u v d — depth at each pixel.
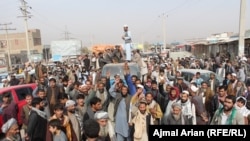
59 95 7.09
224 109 4.84
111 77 10.38
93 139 3.15
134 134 5.36
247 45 21.83
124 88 5.90
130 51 15.41
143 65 14.01
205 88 7.40
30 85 9.80
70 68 15.94
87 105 5.59
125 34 15.53
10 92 8.87
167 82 9.61
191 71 12.08
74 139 4.32
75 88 7.74
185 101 5.69
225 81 9.27
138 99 5.77
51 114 6.35
